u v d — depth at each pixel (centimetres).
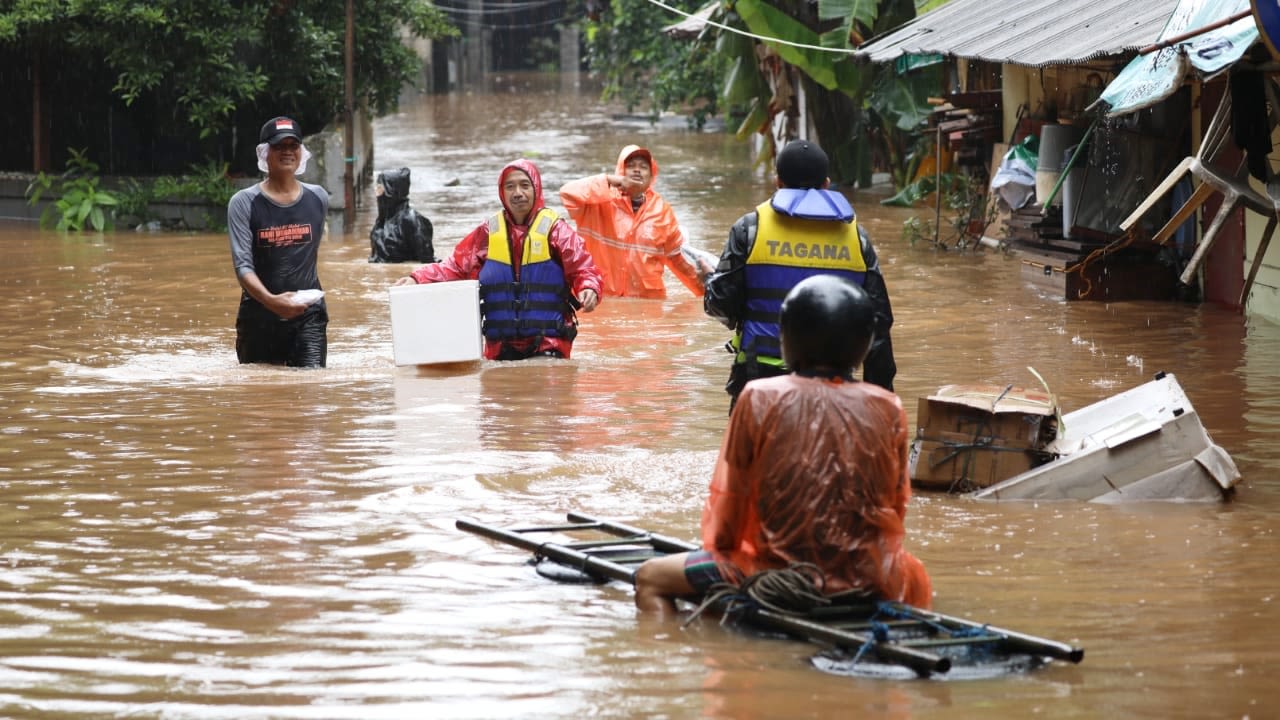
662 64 4428
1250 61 1122
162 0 2578
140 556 709
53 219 2691
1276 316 1532
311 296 1282
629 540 717
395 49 2920
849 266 840
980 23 1998
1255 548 723
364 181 3253
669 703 516
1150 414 873
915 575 618
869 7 2642
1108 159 1683
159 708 512
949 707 512
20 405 1115
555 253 1345
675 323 1603
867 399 612
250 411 1093
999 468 846
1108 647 578
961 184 2381
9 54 2808
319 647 577
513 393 1173
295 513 794
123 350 1397
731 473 618
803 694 525
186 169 2841
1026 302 1688
